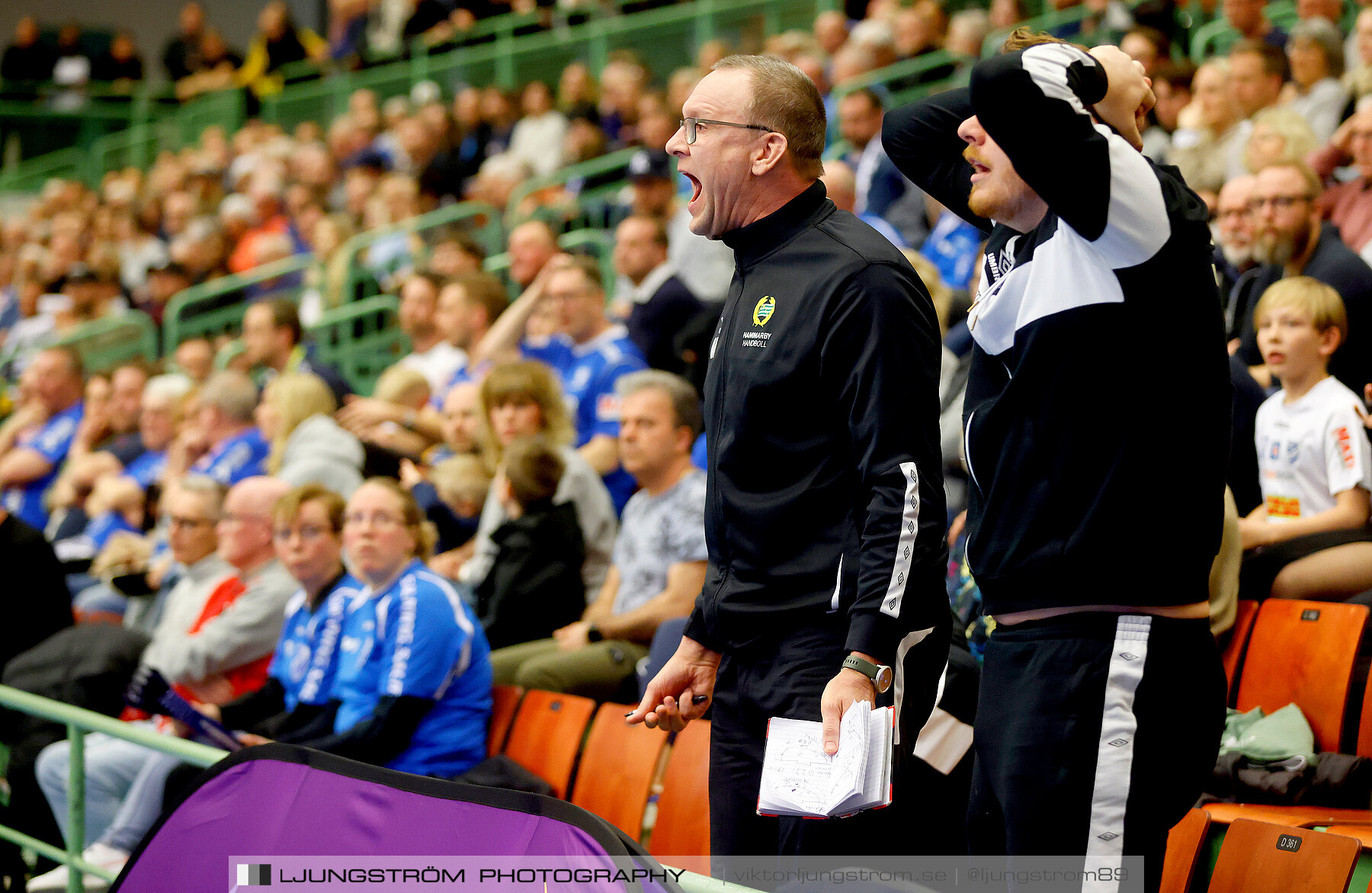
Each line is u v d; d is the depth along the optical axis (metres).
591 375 11.12
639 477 8.58
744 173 4.27
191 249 20.55
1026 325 3.64
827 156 15.67
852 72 16.23
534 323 12.71
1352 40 12.63
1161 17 13.99
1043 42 3.61
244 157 24.53
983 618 6.55
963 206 4.56
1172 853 5.19
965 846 5.34
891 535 3.86
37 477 15.98
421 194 19.75
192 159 26.64
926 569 3.90
